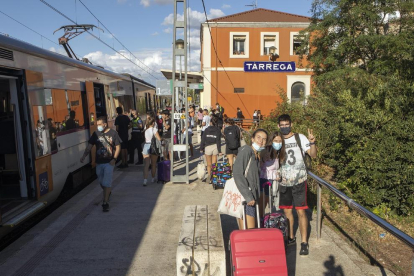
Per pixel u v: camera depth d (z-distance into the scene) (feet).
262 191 17.60
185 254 13.84
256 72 91.86
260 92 92.22
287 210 17.06
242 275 11.72
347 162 28.71
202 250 13.91
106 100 44.27
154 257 16.65
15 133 21.75
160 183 31.45
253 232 12.12
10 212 19.69
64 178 27.99
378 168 24.09
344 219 23.65
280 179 16.76
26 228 22.77
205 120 49.16
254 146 15.31
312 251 16.93
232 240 12.08
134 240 18.65
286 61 91.15
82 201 25.79
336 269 15.12
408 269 17.31
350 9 56.85
